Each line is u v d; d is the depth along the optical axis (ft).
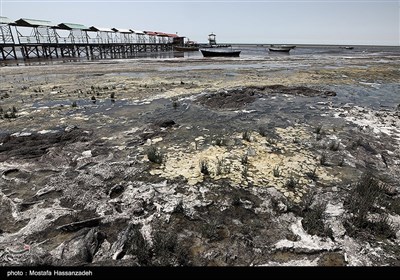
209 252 11.91
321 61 123.85
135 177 18.12
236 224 13.79
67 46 164.35
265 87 49.16
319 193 16.46
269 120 30.68
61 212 14.53
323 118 31.50
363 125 28.99
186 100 39.75
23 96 43.11
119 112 33.73
